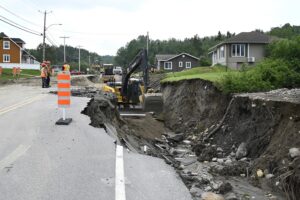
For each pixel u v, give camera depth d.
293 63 24.17
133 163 9.62
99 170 8.69
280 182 10.55
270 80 22.88
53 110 17.02
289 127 12.97
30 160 9.21
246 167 13.00
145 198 7.18
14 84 40.19
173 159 14.74
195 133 23.25
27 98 22.92
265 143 14.41
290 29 85.62
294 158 11.00
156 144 19.81
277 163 11.71
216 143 18.77
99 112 16.59
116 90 32.25
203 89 25.27
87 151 10.25
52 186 7.52
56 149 10.30
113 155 10.09
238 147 16.19
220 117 21.41
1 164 8.86
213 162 15.38
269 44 53.88
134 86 32.03
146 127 24.75
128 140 14.72
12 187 7.42
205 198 8.15
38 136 11.77
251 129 16.09
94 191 7.36
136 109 31.47
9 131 12.48
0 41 91.25
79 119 14.77
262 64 23.86
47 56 137.88
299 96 17.00
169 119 29.22
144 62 29.97
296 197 9.62
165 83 37.22
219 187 9.72
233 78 22.39
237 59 56.47
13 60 92.12
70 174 8.29
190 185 9.34
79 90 29.58
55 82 46.50
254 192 10.42
